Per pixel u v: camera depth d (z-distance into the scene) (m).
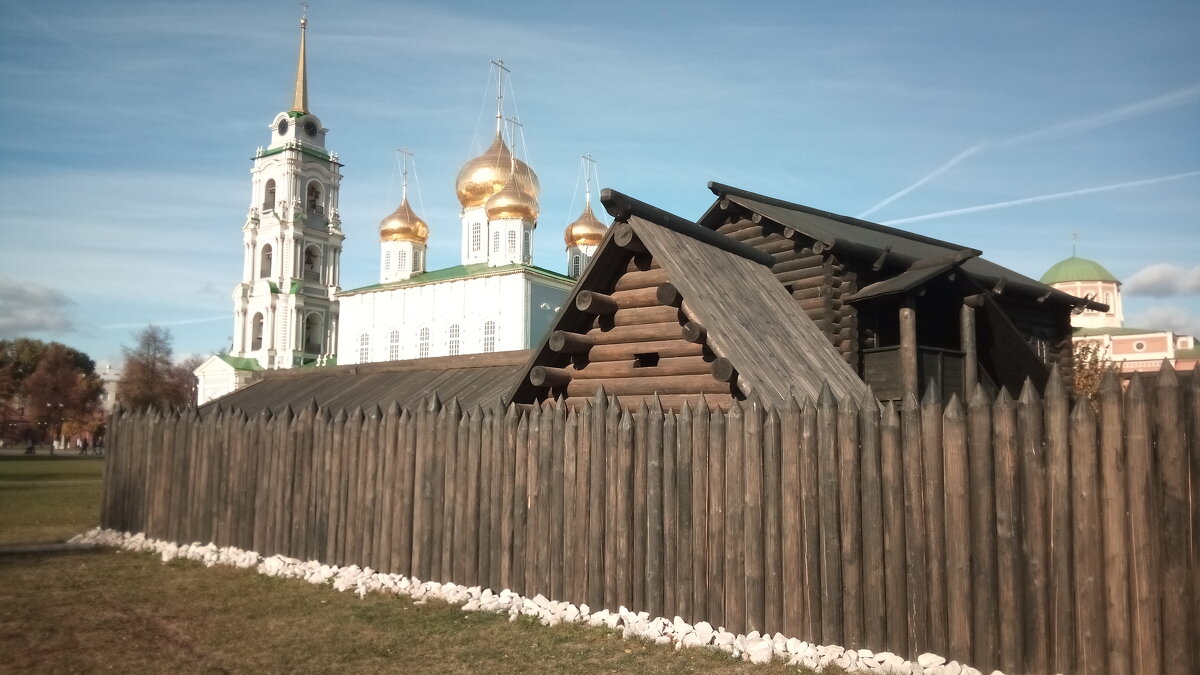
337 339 83.38
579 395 12.40
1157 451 6.36
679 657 7.90
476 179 69.69
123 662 8.11
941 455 7.30
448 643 8.55
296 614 9.88
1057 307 23.17
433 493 11.14
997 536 6.96
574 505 9.65
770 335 11.26
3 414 88.00
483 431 10.66
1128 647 6.34
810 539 7.85
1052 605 6.70
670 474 8.87
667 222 11.85
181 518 14.43
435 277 67.69
